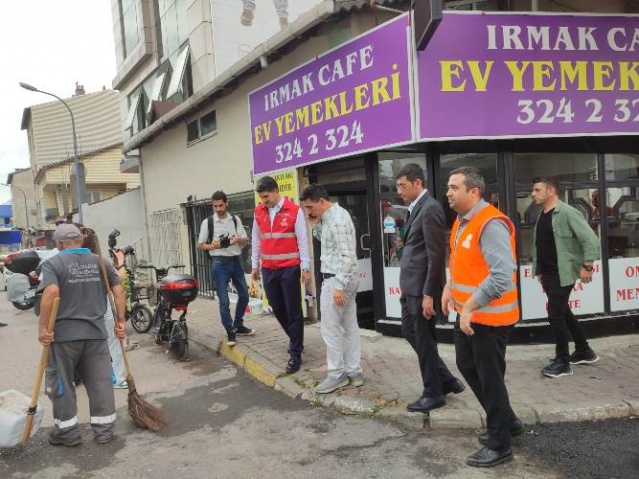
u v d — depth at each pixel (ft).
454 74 17.13
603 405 12.80
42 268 12.58
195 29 38.42
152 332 24.26
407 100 17.22
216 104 30.68
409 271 12.91
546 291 15.35
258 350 19.44
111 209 49.29
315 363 17.53
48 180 93.15
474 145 18.62
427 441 12.08
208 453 12.20
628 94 18.12
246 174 28.02
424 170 19.31
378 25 19.72
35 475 11.54
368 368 16.60
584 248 14.62
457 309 11.20
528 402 13.19
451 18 17.03
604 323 18.83
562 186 19.10
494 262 10.00
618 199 19.48
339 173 22.44
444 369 13.50
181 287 20.13
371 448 11.91
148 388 17.28
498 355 10.69
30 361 22.16
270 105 24.17
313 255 23.26
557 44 17.58
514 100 17.46
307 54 22.26
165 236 40.57
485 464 10.69
